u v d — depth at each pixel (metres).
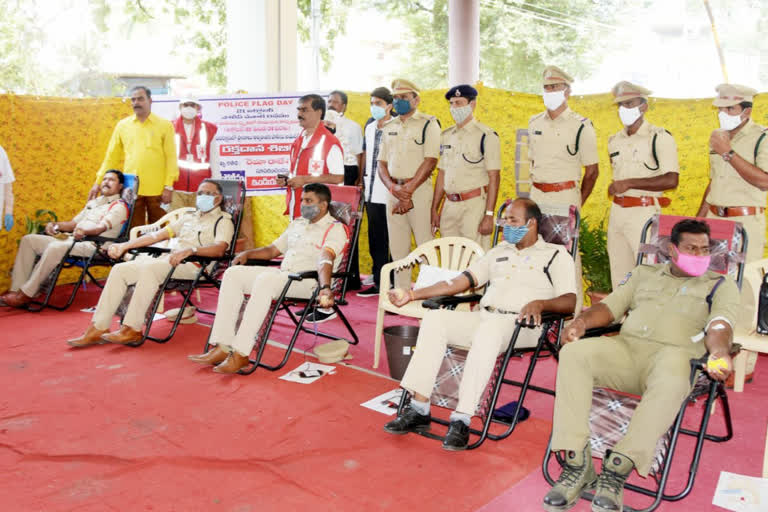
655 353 3.16
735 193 4.39
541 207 4.12
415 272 7.41
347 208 5.05
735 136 4.35
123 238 6.09
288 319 6.12
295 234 5.01
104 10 11.95
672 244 3.23
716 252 3.48
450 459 3.33
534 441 3.57
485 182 5.50
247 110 7.79
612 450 2.81
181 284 5.36
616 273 5.05
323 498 2.92
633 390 3.24
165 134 6.98
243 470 3.18
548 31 19.20
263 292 4.51
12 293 6.36
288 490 2.99
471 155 5.44
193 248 5.03
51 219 7.35
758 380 4.58
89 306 6.55
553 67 4.93
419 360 3.57
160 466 3.20
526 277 3.81
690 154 5.89
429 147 5.79
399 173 5.96
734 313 3.05
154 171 7.00
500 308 3.83
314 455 3.34
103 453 3.32
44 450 3.35
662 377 2.83
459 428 3.40
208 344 4.79
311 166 5.78
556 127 5.05
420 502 2.89
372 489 3.01
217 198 5.35
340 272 4.93
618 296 3.43
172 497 2.92
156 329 5.70
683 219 3.57
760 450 3.46
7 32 10.54
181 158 7.32
